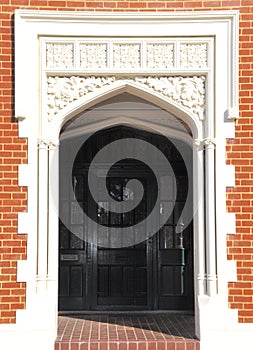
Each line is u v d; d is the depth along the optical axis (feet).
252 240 25.08
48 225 25.40
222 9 25.61
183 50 25.64
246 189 25.25
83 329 27.63
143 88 25.59
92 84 25.59
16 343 24.56
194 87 25.67
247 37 25.57
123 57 25.55
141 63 25.45
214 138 25.35
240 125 25.40
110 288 33.81
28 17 25.31
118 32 25.46
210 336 24.75
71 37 25.50
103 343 24.72
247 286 24.95
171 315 32.27
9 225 25.00
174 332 26.91
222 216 25.18
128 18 25.38
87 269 33.83
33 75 25.40
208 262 25.22
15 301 24.76
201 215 25.55
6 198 25.07
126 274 33.91
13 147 25.23
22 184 25.12
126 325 28.84
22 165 25.17
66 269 33.81
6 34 25.48
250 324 24.80
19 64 25.09
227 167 25.30
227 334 24.76
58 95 25.50
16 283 24.82
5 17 25.49
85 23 25.49
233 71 25.30
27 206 25.08
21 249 24.97
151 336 25.95
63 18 25.38
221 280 24.97
